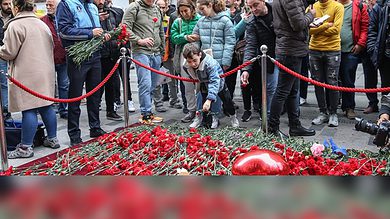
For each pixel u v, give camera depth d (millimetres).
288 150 3873
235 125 6043
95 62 5586
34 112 5098
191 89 6453
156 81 6582
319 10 5914
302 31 5062
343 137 5551
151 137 4516
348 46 6297
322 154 3766
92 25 5469
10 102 5059
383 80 6348
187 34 6363
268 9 5508
